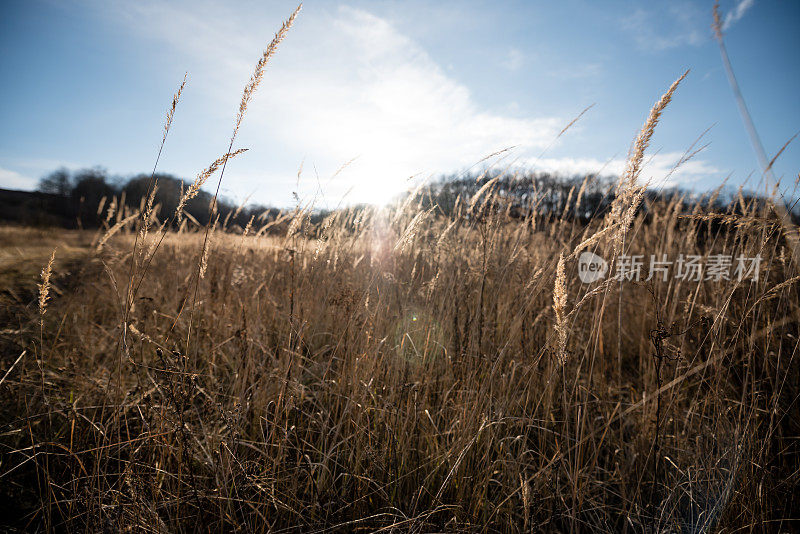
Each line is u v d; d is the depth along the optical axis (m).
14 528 1.56
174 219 1.87
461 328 2.65
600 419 2.28
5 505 1.66
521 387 2.42
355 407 2.13
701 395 2.53
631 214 1.62
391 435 1.97
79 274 4.04
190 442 1.80
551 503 1.69
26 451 1.89
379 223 3.36
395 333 2.73
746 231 2.41
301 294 2.72
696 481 1.87
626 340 3.44
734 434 1.92
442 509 1.69
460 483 1.83
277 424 2.00
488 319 2.85
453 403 2.22
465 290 2.84
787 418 2.19
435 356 2.67
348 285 2.74
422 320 2.82
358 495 1.76
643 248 3.75
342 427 2.17
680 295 3.12
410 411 2.10
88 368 2.55
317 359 2.87
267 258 3.61
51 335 2.93
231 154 1.71
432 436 2.03
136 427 1.99
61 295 3.64
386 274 2.83
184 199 1.79
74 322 3.09
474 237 3.30
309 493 1.80
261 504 1.60
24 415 2.00
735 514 1.75
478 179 2.65
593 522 1.82
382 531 1.60
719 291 2.70
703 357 2.56
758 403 2.24
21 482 1.78
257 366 2.35
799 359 2.34
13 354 2.48
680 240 3.58
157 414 1.83
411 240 2.49
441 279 2.99
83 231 8.05
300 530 1.51
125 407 1.98
